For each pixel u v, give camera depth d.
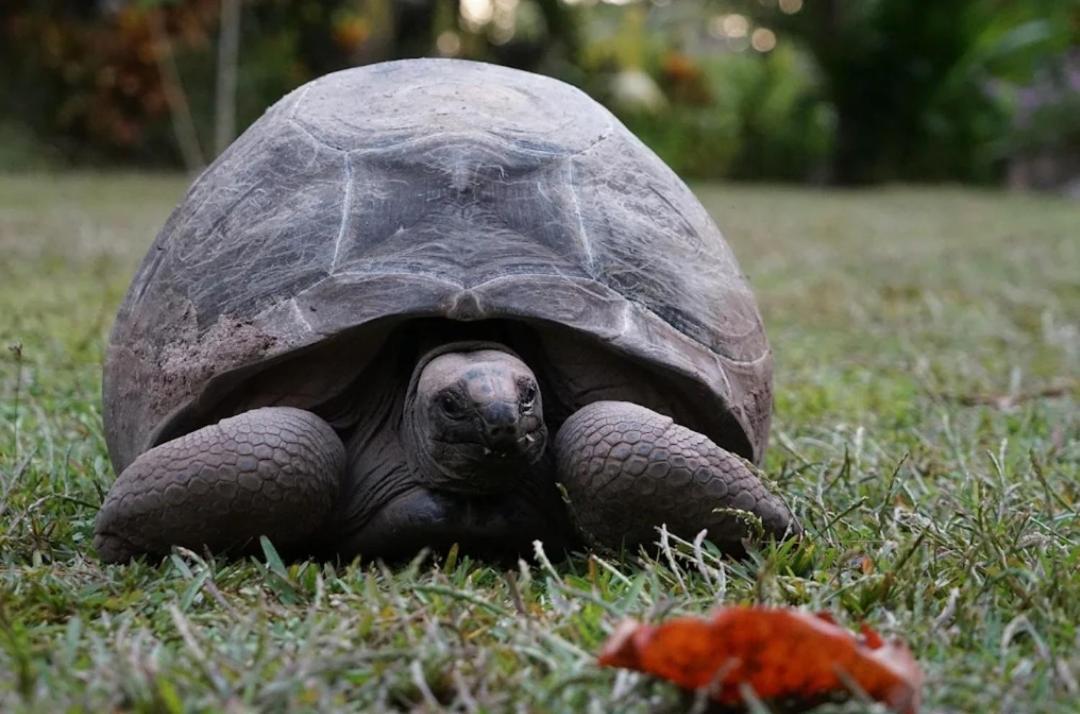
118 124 19.39
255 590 2.85
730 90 24.81
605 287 3.19
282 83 19.83
